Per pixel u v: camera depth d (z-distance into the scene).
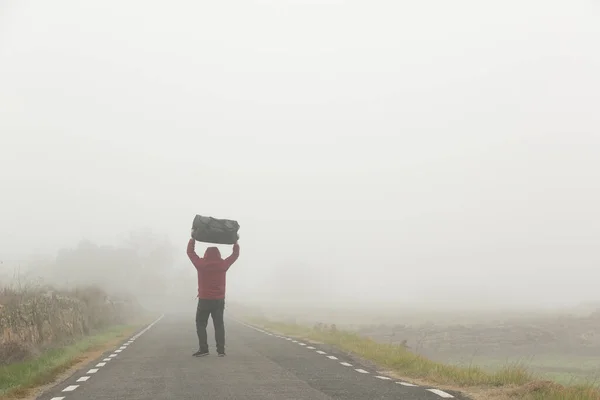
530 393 9.58
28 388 11.45
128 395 10.06
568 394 8.92
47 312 20.91
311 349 19.09
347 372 13.02
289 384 11.09
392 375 12.88
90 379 12.41
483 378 11.33
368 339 22.25
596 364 28.14
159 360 15.80
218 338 16.20
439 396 9.70
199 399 9.51
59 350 18.55
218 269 15.77
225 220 15.49
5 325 16.36
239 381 11.50
